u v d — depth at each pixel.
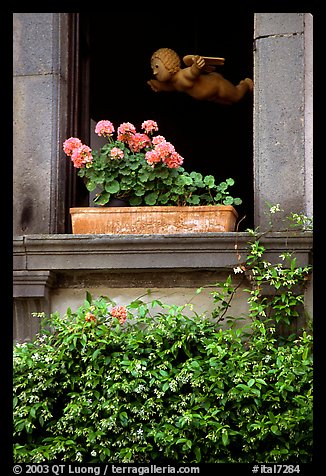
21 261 6.07
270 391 5.66
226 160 9.54
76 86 6.73
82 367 5.88
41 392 5.80
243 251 5.98
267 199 6.17
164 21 9.05
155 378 5.73
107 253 6.04
